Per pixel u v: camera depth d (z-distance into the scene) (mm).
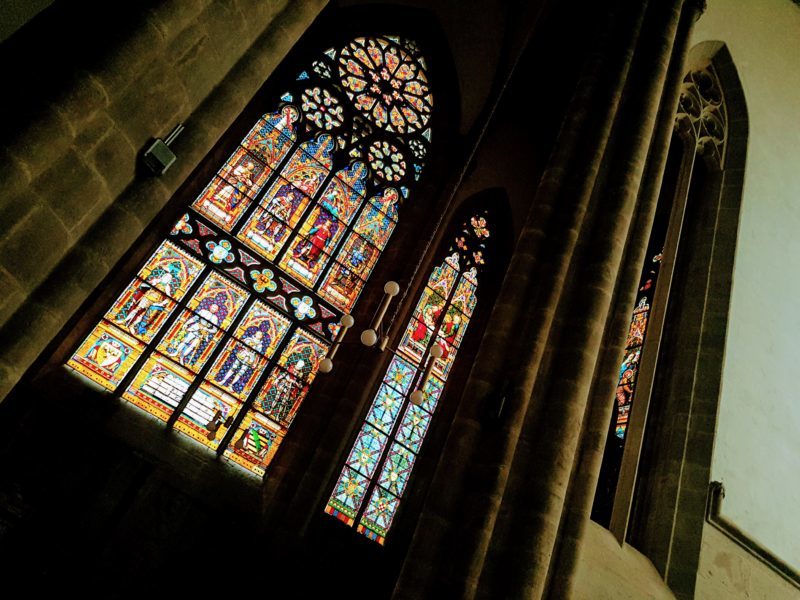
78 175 4797
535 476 6934
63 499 9414
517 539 6594
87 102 4680
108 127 4922
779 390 12422
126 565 9461
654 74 9719
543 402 7418
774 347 12742
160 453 10602
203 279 12539
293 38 6363
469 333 15797
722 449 10703
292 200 14195
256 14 5961
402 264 14711
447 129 16641
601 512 10219
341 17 15984
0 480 9070
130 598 9312
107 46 4812
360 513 12578
